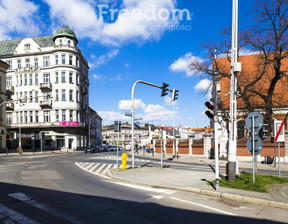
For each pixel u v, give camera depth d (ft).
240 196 21.65
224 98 104.99
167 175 35.63
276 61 74.28
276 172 45.98
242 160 73.46
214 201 21.15
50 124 148.56
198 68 84.53
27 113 155.02
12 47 171.01
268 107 77.66
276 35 73.61
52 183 29.58
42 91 153.99
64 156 92.84
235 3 28.81
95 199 21.31
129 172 39.17
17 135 154.61
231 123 28.94
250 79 104.53
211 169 47.39
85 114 179.11
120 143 340.39
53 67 152.97
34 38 169.27
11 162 64.64
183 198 22.09
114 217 16.47
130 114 46.50
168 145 109.29
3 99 120.26
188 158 81.87
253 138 26.76
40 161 67.15
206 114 25.38
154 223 15.46
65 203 19.86
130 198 21.86
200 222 15.76
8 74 160.97
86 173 39.68
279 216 17.25
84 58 178.50
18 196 22.21
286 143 63.72
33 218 16.14
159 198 21.95
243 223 15.71
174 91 49.16
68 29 159.02
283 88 100.63
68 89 152.25
